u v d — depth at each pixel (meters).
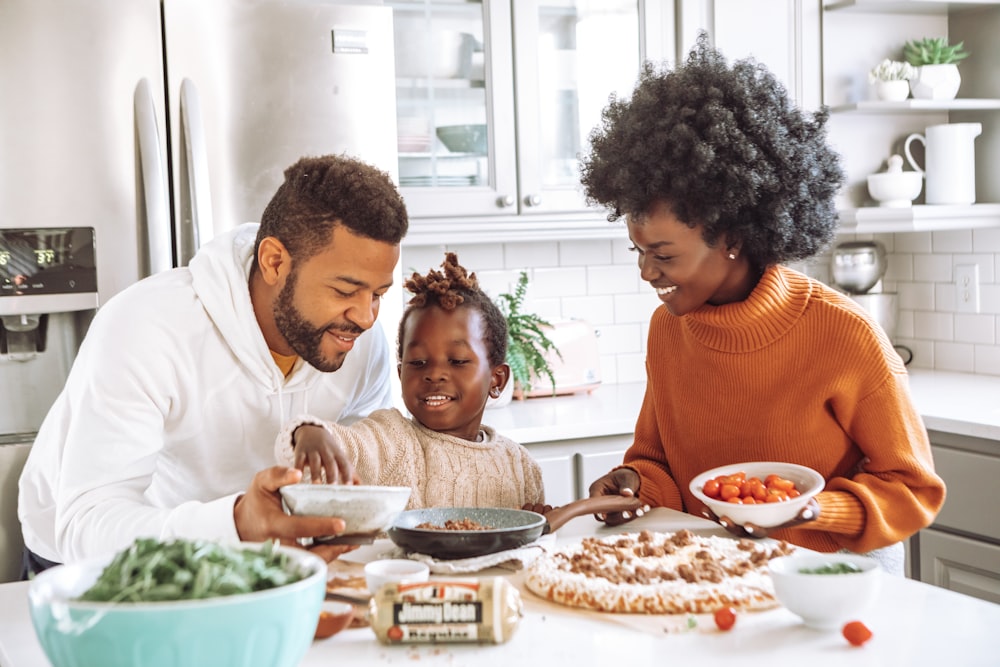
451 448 1.72
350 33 2.53
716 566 1.25
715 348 1.63
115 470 1.46
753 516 1.41
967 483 2.67
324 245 1.47
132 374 1.50
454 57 2.99
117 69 2.29
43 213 2.24
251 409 1.67
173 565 0.90
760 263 1.58
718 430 1.69
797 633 1.10
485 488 1.71
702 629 1.12
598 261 3.57
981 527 2.65
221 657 0.85
